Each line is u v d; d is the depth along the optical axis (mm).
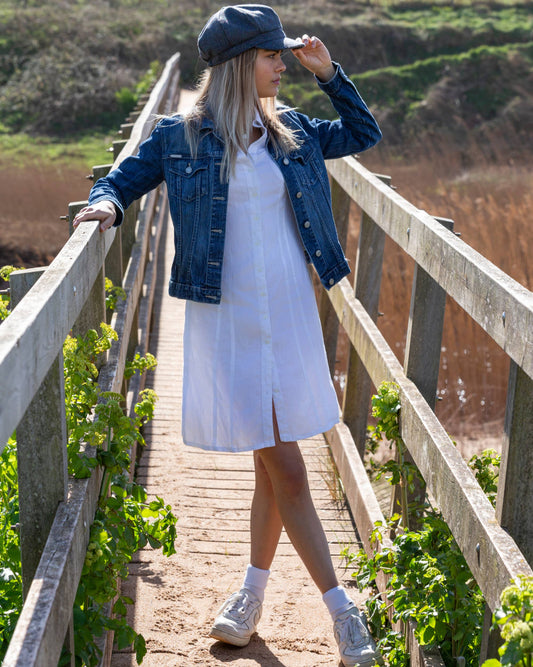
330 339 5113
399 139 23094
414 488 3002
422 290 2951
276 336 2535
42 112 24125
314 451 4676
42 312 1666
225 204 2465
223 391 2555
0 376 1351
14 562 2557
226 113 2438
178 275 2557
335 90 2633
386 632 2898
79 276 2131
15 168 18359
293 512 2631
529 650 1545
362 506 3455
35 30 28625
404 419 2885
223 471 4312
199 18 30906
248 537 3650
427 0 33188
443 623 2430
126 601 2545
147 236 6891
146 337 5535
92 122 23859
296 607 3139
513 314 1929
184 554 3473
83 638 2197
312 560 2656
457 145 21469
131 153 3650
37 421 2018
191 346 2604
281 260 2529
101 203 2494
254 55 2404
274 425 2572
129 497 2867
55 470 2045
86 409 2529
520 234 8719
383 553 2715
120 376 3121
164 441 4621
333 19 30562
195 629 2953
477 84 25719
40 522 2062
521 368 1942
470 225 9328
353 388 4262
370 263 4230
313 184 2566
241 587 2996
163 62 27641
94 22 29781
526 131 22734
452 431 7043
